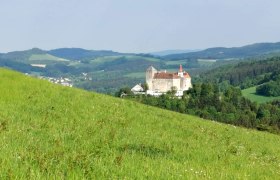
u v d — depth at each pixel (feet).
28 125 55.52
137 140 60.18
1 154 33.76
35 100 83.41
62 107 81.15
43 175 30.27
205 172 41.68
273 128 273.33
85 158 36.96
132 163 40.01
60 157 37.01
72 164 34.53
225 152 65.16
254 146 86.94
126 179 33.35
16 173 28.89
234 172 46.26
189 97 647.56
